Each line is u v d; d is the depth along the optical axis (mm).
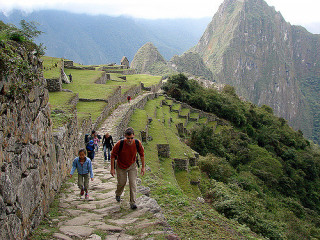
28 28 6477
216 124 51781
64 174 9359
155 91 58219
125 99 36156
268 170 39062
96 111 22688
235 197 17031
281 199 32750
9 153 4555
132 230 5410
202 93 61531
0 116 4277
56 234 5207
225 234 7000
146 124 25656
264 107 89125
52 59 40750
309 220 29312
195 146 34219
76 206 6895
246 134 53125
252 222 13609
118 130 20172
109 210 6516
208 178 23297
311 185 45125
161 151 21797
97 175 10586
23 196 4977
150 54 168875
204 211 8805
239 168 36250
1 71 4391
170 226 6148
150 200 7102
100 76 41094
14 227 4480
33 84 6082
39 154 6246
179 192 10164
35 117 6141
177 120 40844
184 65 176375
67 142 10219
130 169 6703
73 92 27266
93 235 5168
